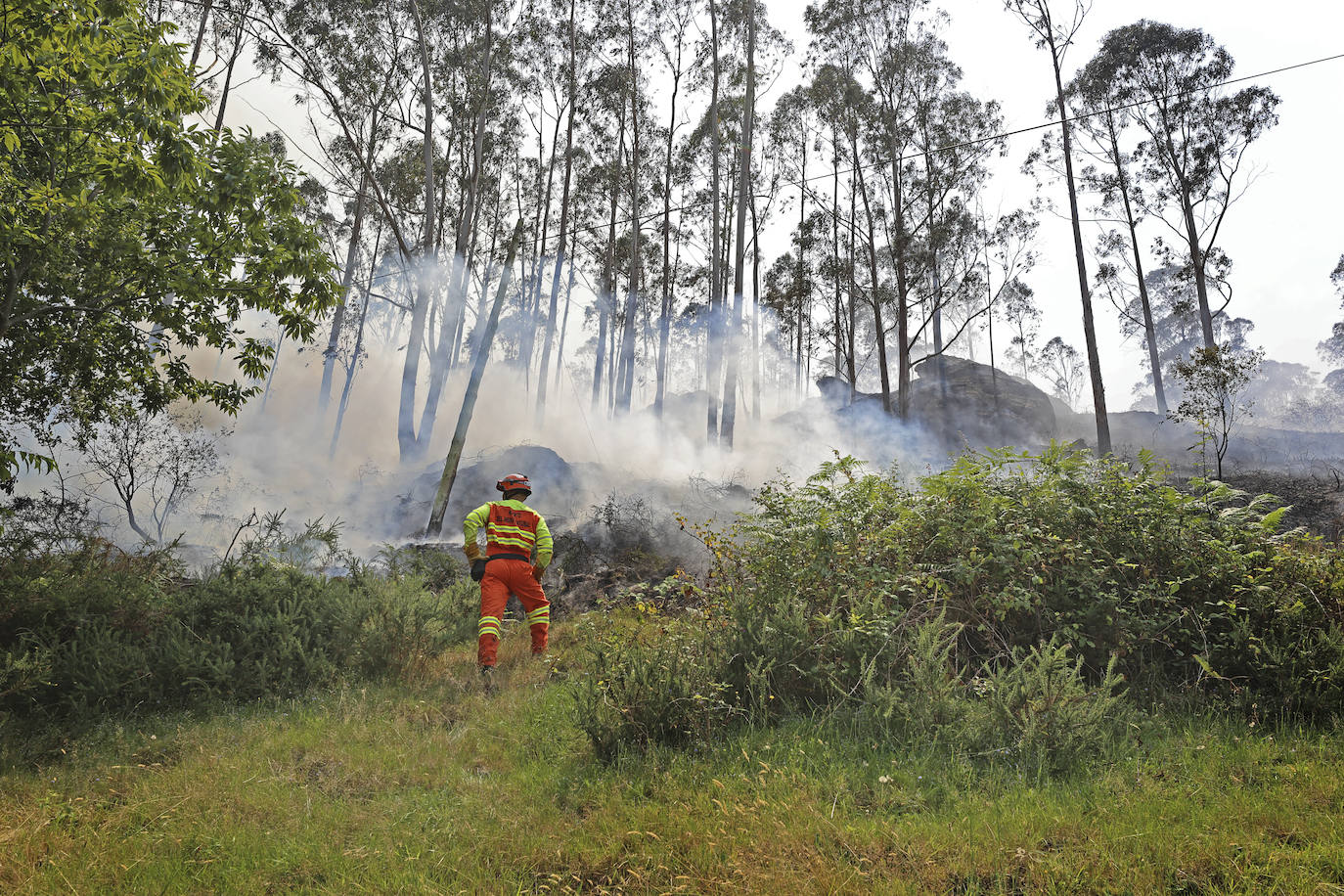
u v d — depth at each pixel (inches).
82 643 220.2
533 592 259.1
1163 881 105.0
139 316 280.5
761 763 146.3
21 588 234.4
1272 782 134.7
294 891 115.6
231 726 198.4
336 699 218.2
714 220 1041.5
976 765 149.3
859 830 121.6
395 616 255.6
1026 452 238.1
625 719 166.6
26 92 229.5
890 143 1047.6
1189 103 1152.8
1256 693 173.5
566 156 1145.4
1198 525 212.4
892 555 229.6
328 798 150.7
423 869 118.8
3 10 211.6
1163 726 164.4
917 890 104.0
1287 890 99.6
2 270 248.5
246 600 259.0
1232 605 189.2
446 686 234.5
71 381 305.7
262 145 263.1
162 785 153.2
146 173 234.7
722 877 109.7
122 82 233.9
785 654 188.2
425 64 884.6
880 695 169.0
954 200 1044.5
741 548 243.9
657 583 383.9
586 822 133.3
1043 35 998.4
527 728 189.0
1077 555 207.0
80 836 130.6
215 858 123.2
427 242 914.1
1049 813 125.3
